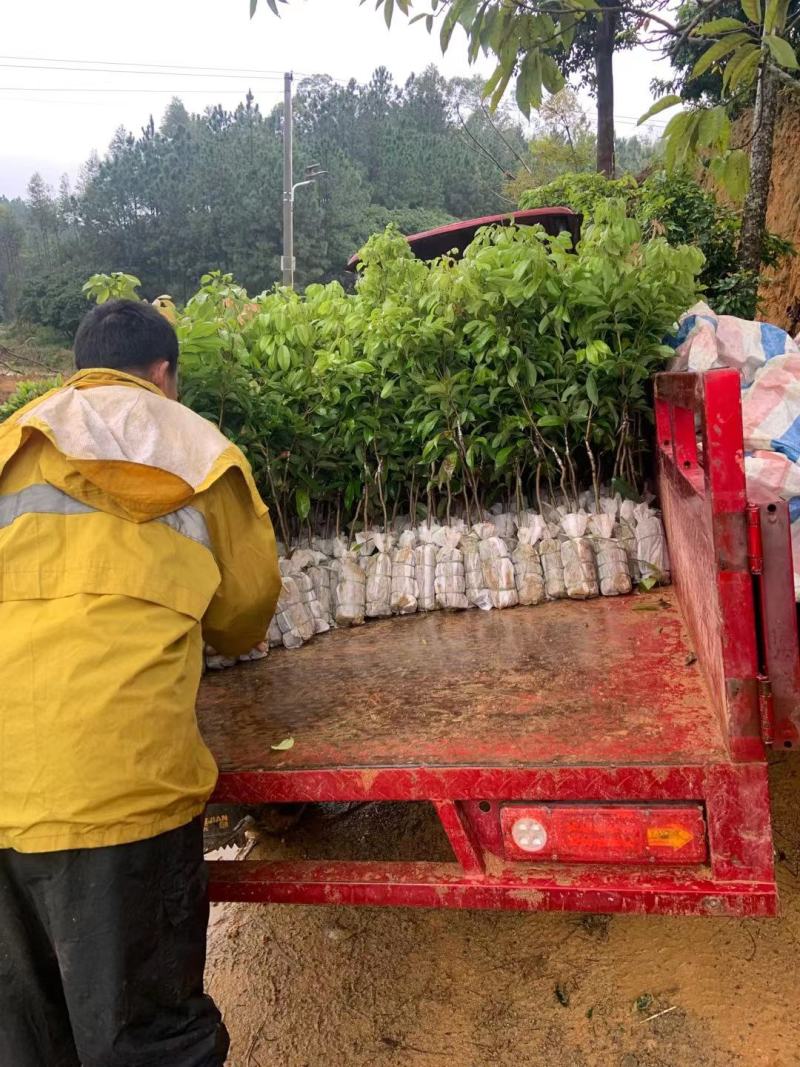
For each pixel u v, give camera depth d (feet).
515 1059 6.81
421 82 251.39
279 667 8.38
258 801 5.92
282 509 10.56
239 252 183.01
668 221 27.63
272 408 9.86
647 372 10.01
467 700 6.81
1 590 4.99
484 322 10.10
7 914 5.03
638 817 5.28
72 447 5.12
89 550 5.02
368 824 10.30
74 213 214.69
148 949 4.94
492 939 8.23
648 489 10.96
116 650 4.91
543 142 74.18
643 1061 6.59
